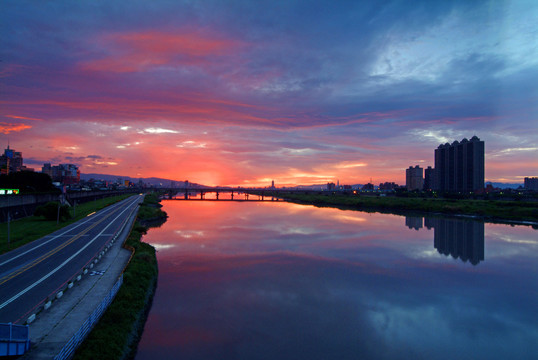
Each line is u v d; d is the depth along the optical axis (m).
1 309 26.98
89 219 90.81
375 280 48.97
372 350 29.39
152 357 26.98
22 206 88.69
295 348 29.28
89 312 27.20
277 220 120.12
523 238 85.94
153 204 170.50
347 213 153.62
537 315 37.66
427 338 31.98
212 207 191.25
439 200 198.50
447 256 64.81
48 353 20.67
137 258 46.62
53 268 39.69
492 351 29.92
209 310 36.69
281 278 48.66
